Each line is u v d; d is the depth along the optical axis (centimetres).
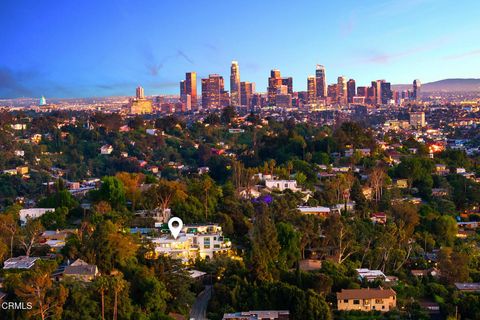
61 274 11319
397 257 14350
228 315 11056
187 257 13575
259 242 13212
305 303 11150
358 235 15525
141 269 11481
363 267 14300
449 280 13525
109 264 11881
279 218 15700
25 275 10369
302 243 14350
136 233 13675
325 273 12762
